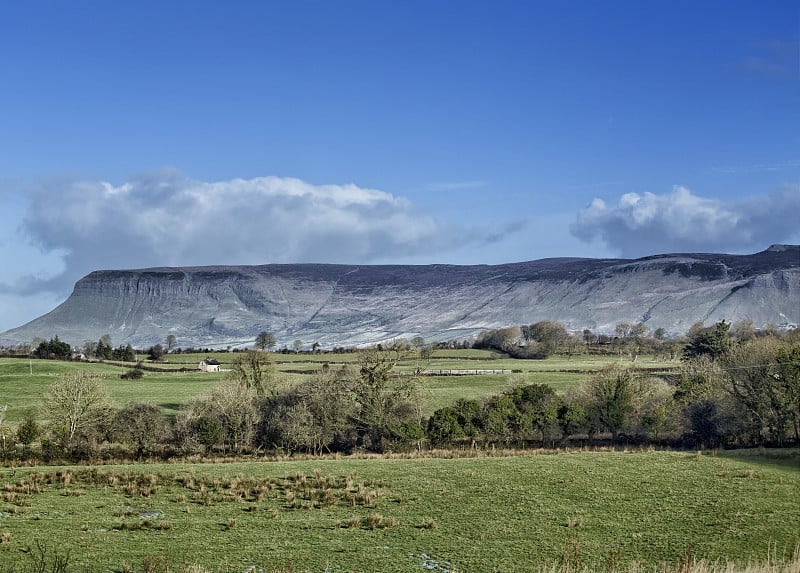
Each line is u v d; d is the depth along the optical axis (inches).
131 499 1953.7
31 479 2126.0
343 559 1514.5
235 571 1414.9
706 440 3036.4
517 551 1593.3
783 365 3051.2
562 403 3228.3
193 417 2967.5
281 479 2197.3
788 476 2240.4
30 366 5797.2
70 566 1393.9
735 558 1551.4
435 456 2682.1
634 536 1708.9
